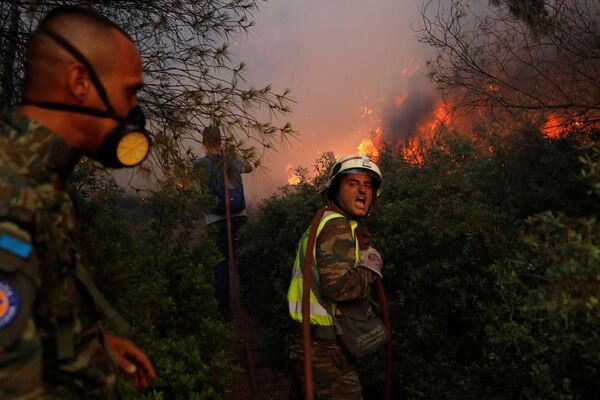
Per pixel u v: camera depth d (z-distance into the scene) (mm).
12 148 1125
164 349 2945
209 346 3270
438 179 3689
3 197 1054
